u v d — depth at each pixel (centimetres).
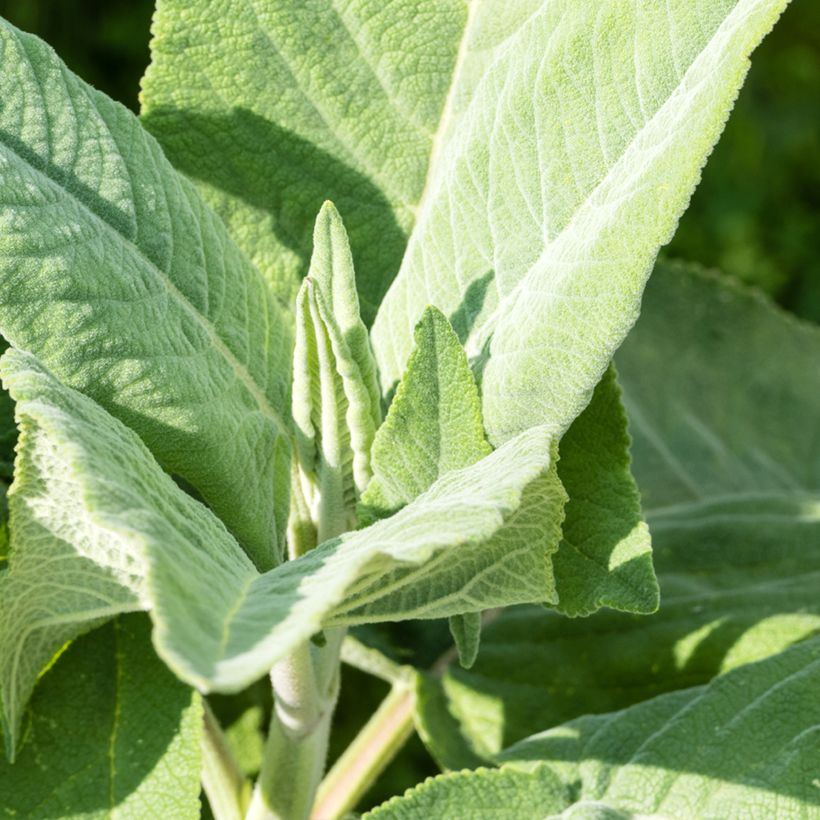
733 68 70
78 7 177
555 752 80
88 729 77
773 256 198
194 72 83
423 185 84
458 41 84
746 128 202
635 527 75
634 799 78
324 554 70
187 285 76
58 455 69
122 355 74
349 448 76
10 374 70
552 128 75
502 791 78
